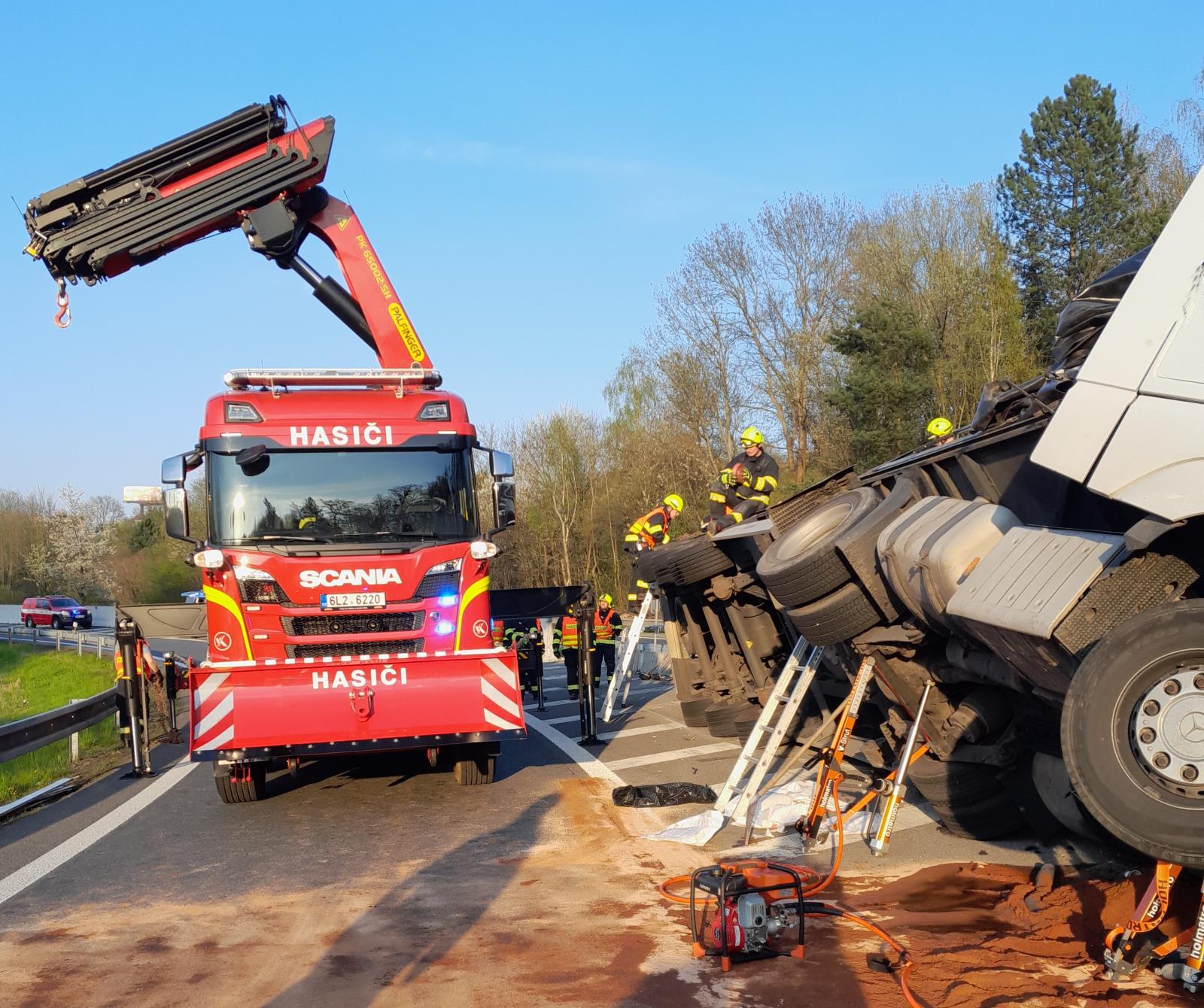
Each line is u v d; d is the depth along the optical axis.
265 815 9.05
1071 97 42.91
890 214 47.41
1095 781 4.22
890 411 39.22
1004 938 5.04
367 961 5.17
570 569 56.50
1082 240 42.03
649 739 12.49
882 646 6.83
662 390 54.19
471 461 9.88
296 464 9.51
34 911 6.25
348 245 11.34
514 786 9.87
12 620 86.06
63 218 10.45
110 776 11.95
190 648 42.16
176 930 5.77
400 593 9.30
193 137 10.70
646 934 5.39
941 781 6.80
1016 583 5.05
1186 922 4.66
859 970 4.76
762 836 7.45
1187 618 4.17
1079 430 4.87
